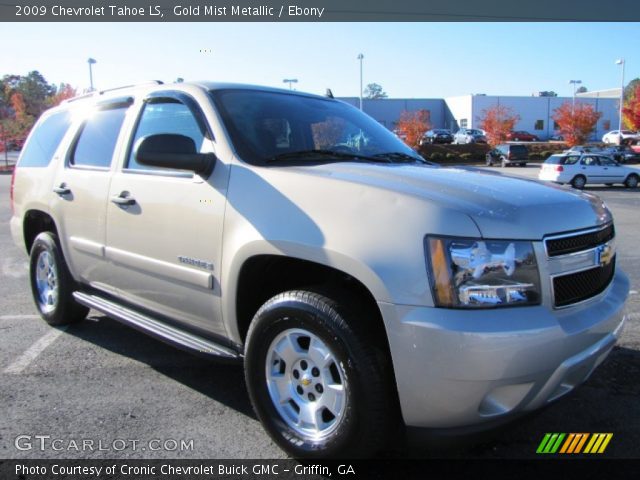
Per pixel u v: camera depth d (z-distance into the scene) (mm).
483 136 61312
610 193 22172
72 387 3783
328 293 2678
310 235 2658
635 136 54906
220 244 3055
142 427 3252
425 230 2416
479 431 2473
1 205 15844
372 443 2543
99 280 4191
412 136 53250
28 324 5121
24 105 42469
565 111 52875
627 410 3479
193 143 3158
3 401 3566
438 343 2314
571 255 2627
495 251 2404
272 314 2812
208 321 3289
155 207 3447
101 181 3957
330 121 3877
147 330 3633
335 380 2701
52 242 4711
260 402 2953
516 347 2322
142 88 4043
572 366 2492
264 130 3406
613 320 2770
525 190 2854
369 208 2572
